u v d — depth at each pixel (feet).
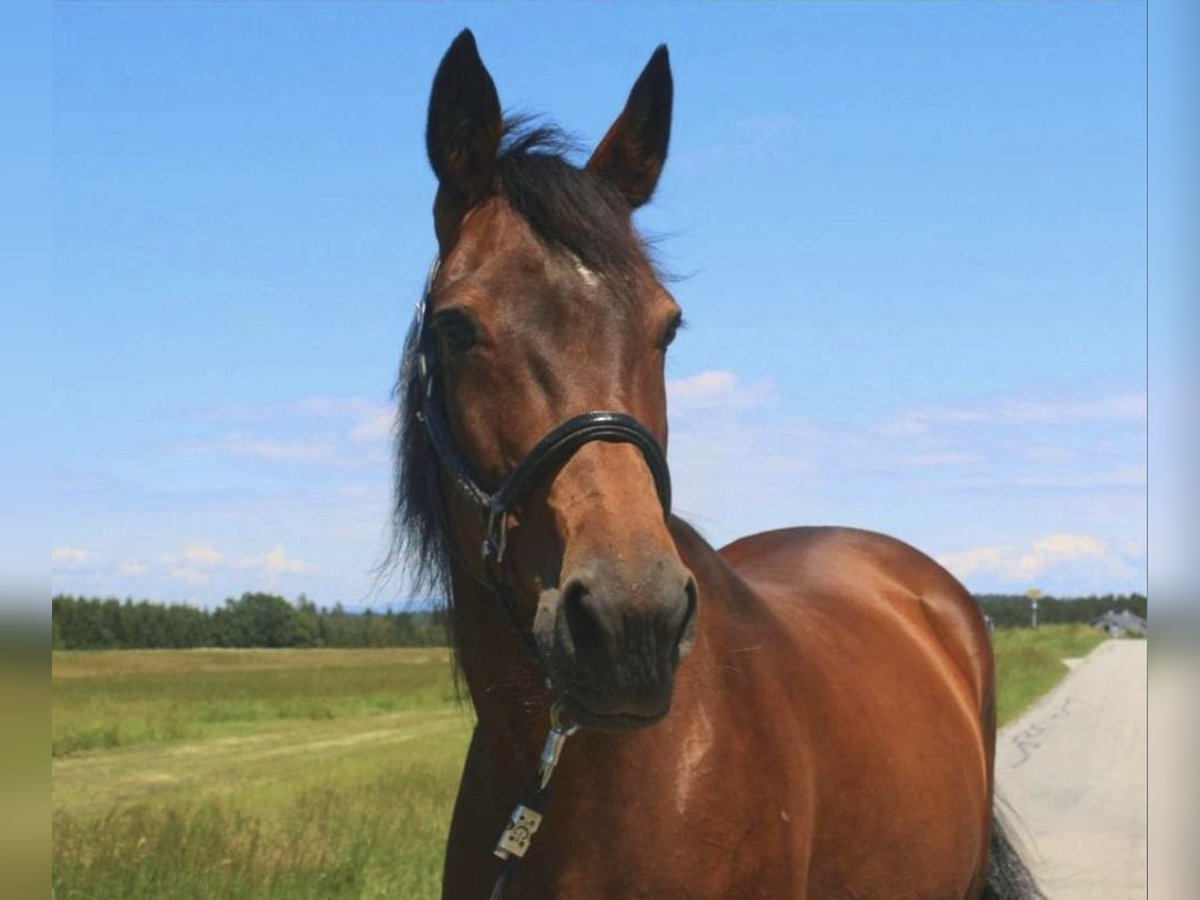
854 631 13.09
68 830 25.18
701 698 9.65
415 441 10.25
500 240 9.27
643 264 9.39
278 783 44.52
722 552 16.12
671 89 10.70
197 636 233.55
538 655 8.69
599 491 8.37
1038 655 142.20
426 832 27.58
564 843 9.29
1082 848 30.81
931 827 12.01
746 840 9.52
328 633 240.12
